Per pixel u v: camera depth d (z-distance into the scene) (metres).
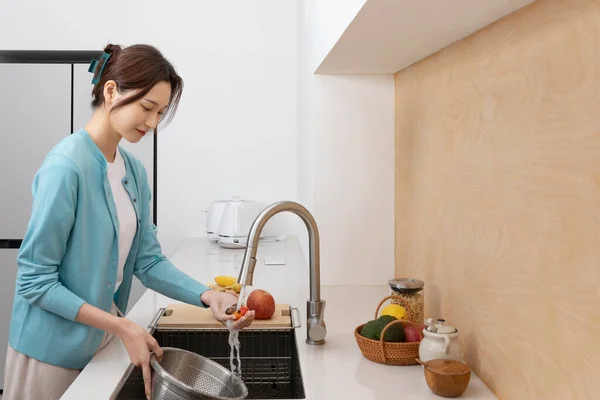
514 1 1.09
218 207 3.42
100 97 1.52
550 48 1.03
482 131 1.35
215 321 1.77
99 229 1.48
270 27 3.61
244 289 1.44
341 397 1.25
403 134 2.12
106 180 1.49
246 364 1.75
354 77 2.25
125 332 1.38
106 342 1.60
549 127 1.03
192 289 1.73
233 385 1.40
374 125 2.27
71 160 1.42
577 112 0.94
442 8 1.18
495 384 1.28
